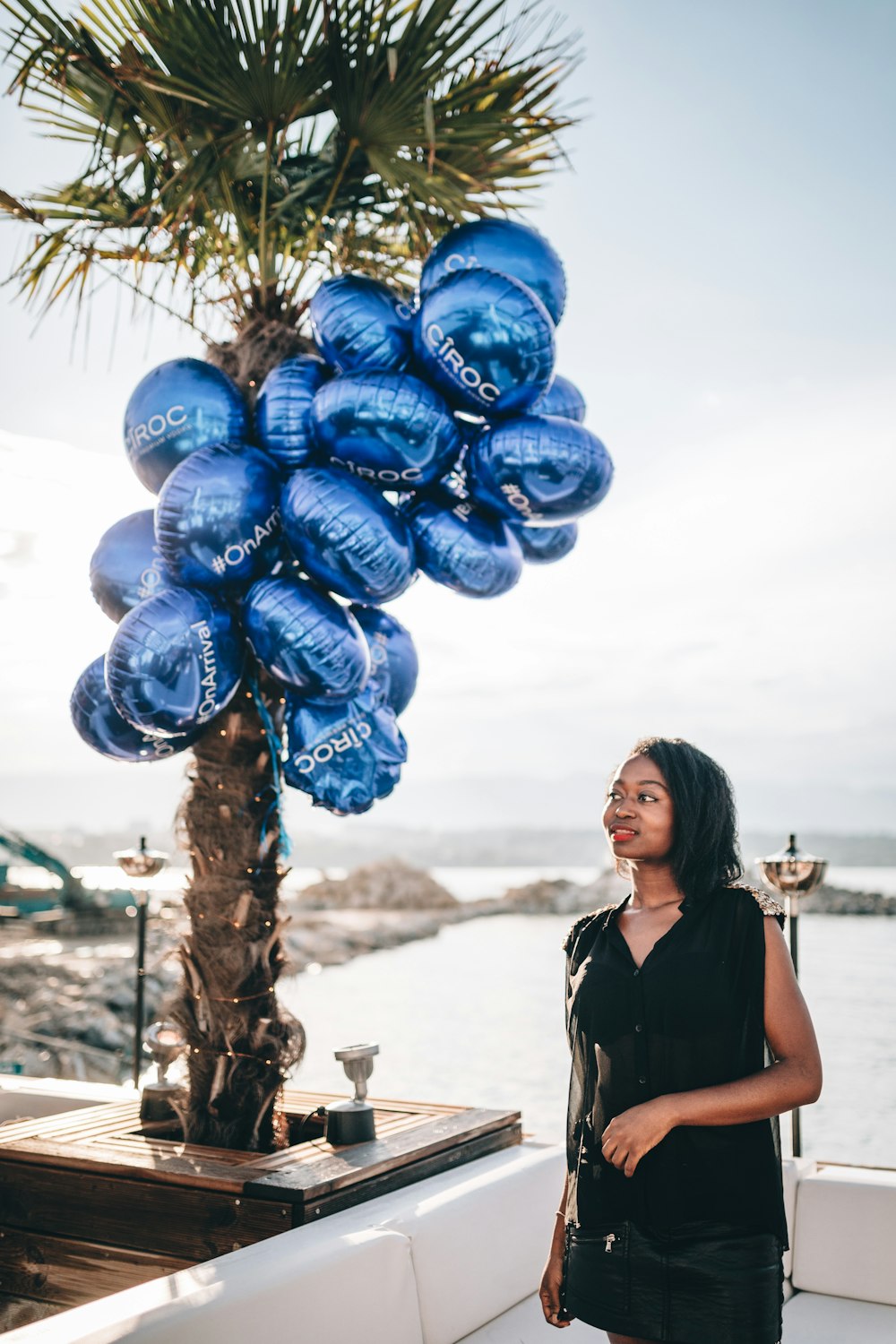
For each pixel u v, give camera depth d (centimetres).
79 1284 285
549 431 284
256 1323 193
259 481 293
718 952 172
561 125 348
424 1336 236
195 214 350
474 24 329
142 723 287
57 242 355
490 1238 260
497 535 308
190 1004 326
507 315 271
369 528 280
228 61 316
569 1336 252
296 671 286
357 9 322
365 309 294
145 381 314
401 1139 305
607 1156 161
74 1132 322
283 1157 288
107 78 324
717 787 185
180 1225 272
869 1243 279
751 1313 161
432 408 280
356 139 342
